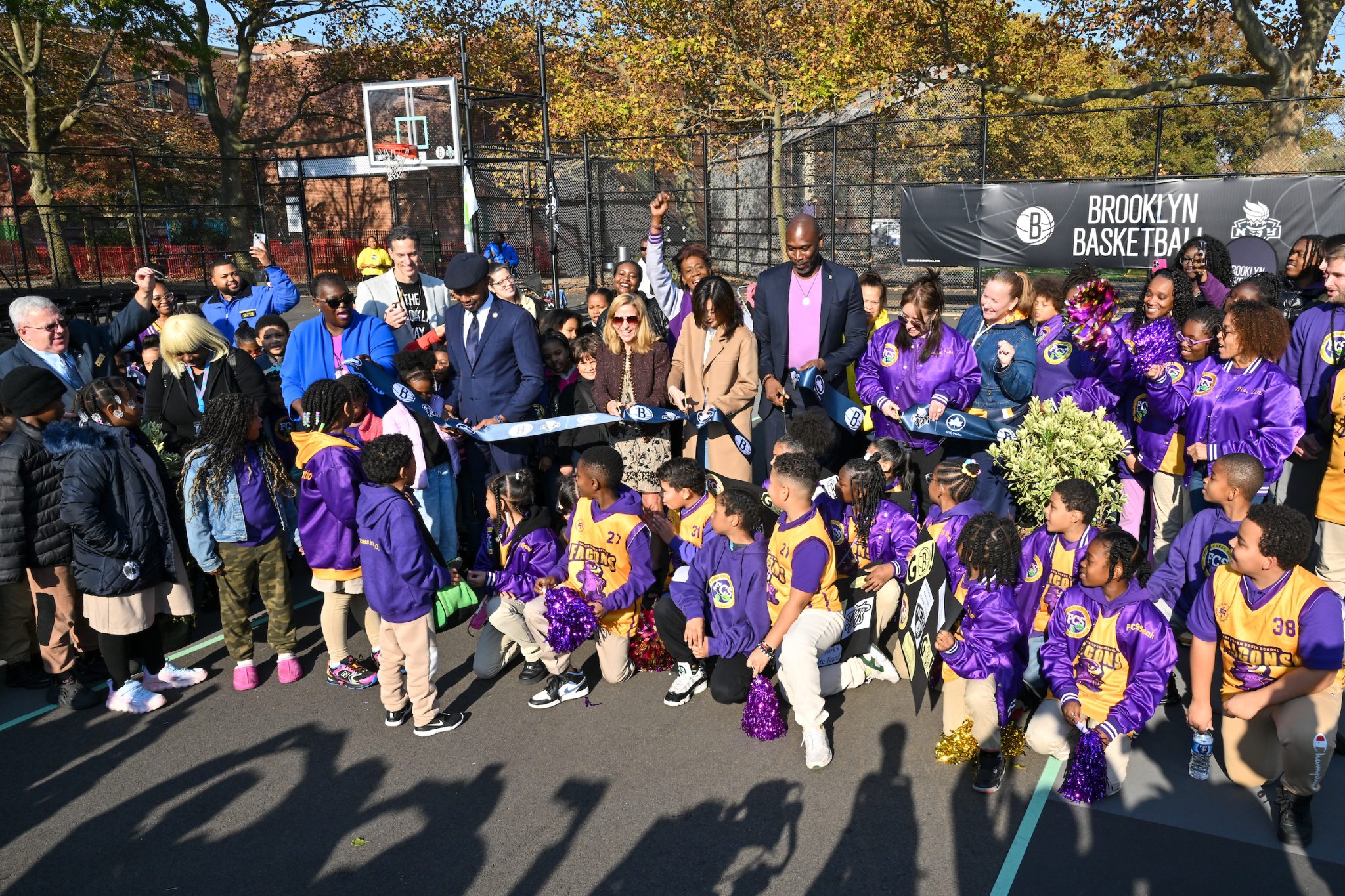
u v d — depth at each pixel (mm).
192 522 4676
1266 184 13211
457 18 30641
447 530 6270
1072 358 5719
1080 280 5758
